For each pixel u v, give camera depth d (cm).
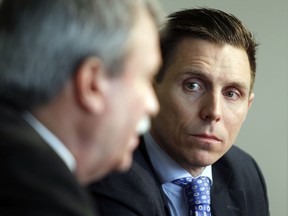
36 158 80
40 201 75
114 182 162
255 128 322
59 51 84
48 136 88
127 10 88
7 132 81
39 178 78
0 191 76
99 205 159
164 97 171
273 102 321
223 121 169
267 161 325
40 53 84
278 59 319
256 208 206
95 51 85
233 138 174
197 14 171
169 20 173
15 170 77
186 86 168
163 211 172
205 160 170
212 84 166
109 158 94
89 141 90
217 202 188
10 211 74
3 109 85
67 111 87
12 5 88
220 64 165
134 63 89
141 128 98
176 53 168
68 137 89
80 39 84
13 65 85
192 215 176
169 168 178
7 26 87
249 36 175
